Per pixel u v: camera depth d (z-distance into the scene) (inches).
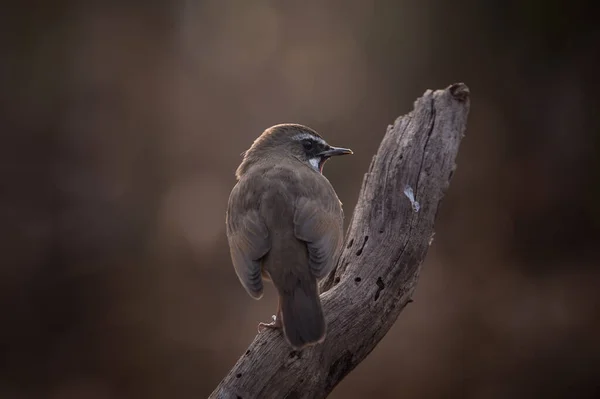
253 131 801.6
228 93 807.7
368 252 259.4
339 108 825.5
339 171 781.3
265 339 232.7
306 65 833.5
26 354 627.5
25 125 698.8
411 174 275.9
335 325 242.2
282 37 837.8
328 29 838.5
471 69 805.9
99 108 733.9
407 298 259.0
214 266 697.6
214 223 717.9
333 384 242.2
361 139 812.6
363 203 277.3
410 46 818.8
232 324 640.4
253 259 247.8
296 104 820.6
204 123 779.4
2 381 605.3
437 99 294.7
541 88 784.3
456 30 808.3
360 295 249.3
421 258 264.5
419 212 269.3
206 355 614.9
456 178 765.3
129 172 725.3
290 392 226.5
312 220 251.9
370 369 584.7
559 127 771.4
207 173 763.4
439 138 284.5
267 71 824.3
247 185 266.7
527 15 785.6
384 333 253.3
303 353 229.1
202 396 593.6
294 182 263.9
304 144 300.0
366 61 828.0
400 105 817.5
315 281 241.9
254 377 225.5
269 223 252.2
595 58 766.5
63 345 635.5
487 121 788.6
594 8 764.6
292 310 232.5
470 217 748.6
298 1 845.2
